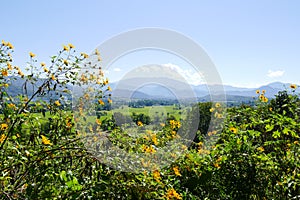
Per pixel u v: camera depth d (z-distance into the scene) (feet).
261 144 12.28
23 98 10.18
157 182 8.47
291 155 10.96
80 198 7.48
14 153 8.74
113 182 8.11
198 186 9.91
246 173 10.26
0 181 7.88
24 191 8.08
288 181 10.09
